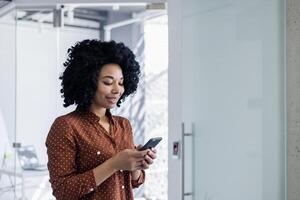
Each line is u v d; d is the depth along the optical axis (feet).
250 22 7.19
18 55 14.48
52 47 15.57
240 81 7.22
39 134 15.05
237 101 7.22
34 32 14.83
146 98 18.62
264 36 7.17
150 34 18.51
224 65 7.29
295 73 6.97
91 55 4.37
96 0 9.16
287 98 7.06
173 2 7.50
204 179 7.30
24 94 14.76
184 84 7.41
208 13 7.38
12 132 10.38
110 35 19.01
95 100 4.49
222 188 7.27
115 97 4.48
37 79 15.16
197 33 7.42
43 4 9.66
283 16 7.09
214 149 7.31
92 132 4.36
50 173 4.15
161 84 18.49
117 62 4.56
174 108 7.46
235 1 7.22
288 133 7.06
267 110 7.16
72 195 4.05
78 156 4.29
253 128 7.20
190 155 7.32
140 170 4.63
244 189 7.21
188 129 7.35
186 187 7.27
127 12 18.85
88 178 4.03
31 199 13.98
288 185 7.08
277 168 7.16
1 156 10.31
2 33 10.02
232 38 7.23
